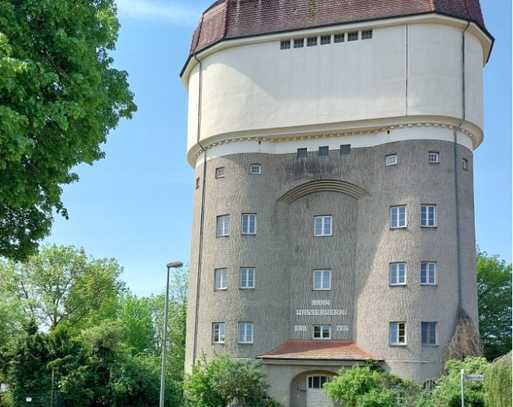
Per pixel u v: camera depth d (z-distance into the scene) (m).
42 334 50.94
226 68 55.91
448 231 50.03
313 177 53.50
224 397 48.69
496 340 79.31
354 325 51.44
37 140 23.62
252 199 54.03
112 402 46.38
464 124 51.53
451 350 48.00
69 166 26.59
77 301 78.75
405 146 50.94
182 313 86.50
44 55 23.59
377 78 52.00
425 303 48.84
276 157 54.78
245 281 53.19
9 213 27.23
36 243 27.95
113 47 31.16
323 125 52.81
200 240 55.53
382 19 51.97
